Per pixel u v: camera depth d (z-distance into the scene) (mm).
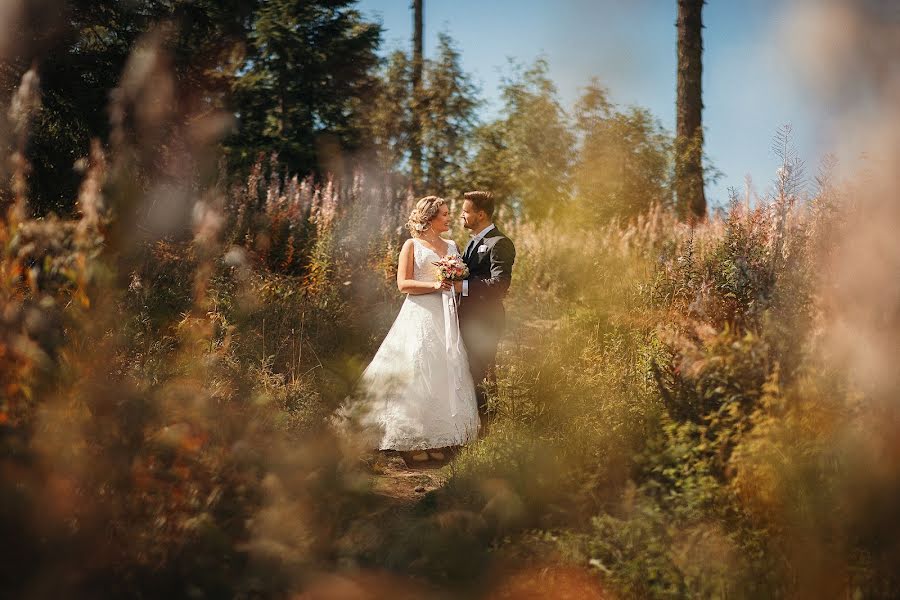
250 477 2467
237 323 3449
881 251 1798
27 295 2768
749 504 2654
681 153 11602
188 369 2943
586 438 3609
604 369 5289
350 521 2709
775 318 3273
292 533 2459
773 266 4473
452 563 2836
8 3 3293
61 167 6488
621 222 10570
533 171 13539
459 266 4934
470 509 3340
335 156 18094
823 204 3645
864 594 2217
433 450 4906
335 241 9422
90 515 2162
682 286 6102
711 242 7203
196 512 2389
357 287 8742
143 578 2242
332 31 19281
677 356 3602
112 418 2355
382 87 18141
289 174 17938
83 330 2510
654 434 3350
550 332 6715
